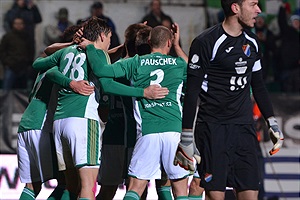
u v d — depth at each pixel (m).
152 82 19.42
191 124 15.75
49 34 37.62
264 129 31.73
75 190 20.52
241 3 15.44
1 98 30.64
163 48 19.86
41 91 20.84
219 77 15.79
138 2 39.72
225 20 15.76
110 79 19.17
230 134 15.91
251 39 15.84
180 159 15.89
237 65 15.67
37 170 21.09
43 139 20.69
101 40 19.86
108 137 21.47
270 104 16.42
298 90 38.50
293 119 32.59
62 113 19.56
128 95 19.14
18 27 36.38
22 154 21.06
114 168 21.48
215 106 15.91
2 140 30.52
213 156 15.84
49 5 38.06
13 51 35.94
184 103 15.76
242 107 16.06
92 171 19.41
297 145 32.38
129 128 20.58
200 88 15.80
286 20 39.09
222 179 15.87
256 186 15.95
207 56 15.59
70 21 38.53
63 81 19.55
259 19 38.69
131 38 21.11
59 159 19.94
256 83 16.39
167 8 39.97
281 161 31.91
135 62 19.53
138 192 19.44
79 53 19.80
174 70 19.62
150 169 19.36
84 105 19.42
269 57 38.69
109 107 21.59
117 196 28.19
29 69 36.34
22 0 36.84
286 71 38.66
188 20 40.16
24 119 20.92
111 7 39.41
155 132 19.27
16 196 28.55
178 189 19.75
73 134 19.28
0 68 36.81
